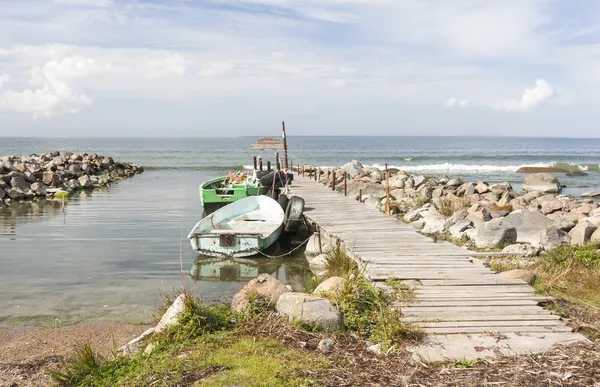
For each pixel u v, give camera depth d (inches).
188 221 683.4
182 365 194.9
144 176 1459.2
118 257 483.8
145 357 213.5
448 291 277.4
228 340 219.0
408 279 302.2
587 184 1285.7
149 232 605.0
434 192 906.1
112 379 200.5
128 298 362.3
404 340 214.4
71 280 407.2
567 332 220.8
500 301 260.4
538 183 1056.8
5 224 660.1
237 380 178.5
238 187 716.7
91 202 880.3
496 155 2581.2
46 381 230.5
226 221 565.3
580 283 302.4
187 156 2564.0
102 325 308.5
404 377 181.8
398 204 762.2
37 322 313.9
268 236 486.9
